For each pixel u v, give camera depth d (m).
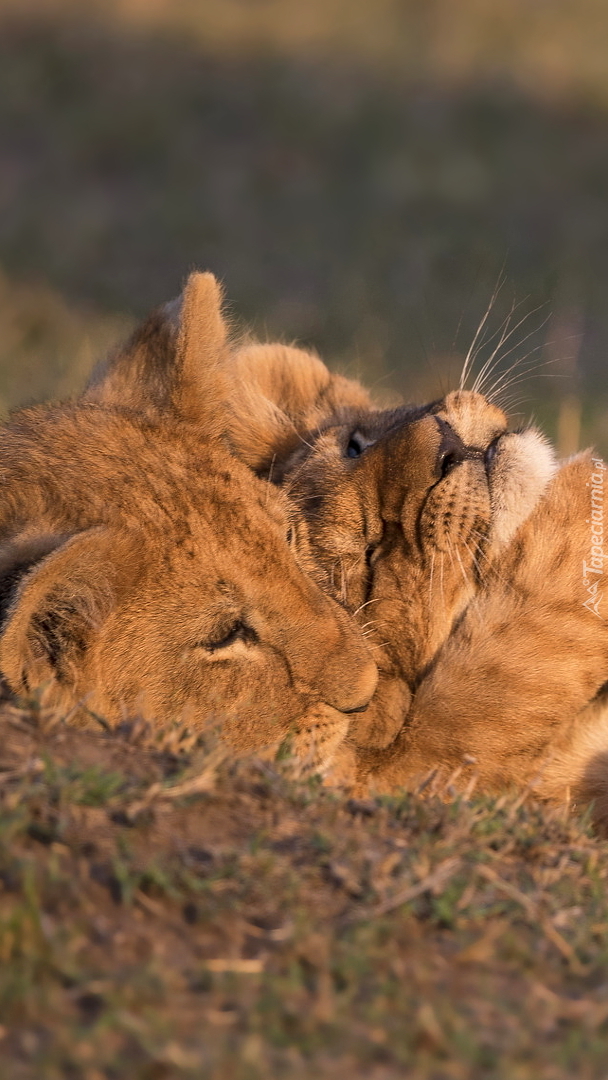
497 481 9.22
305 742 8.06
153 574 7.58
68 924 5.29
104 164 31.89
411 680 9.12
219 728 7.54
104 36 40.09
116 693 7.57
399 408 10.49
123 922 5.40
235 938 5.43
